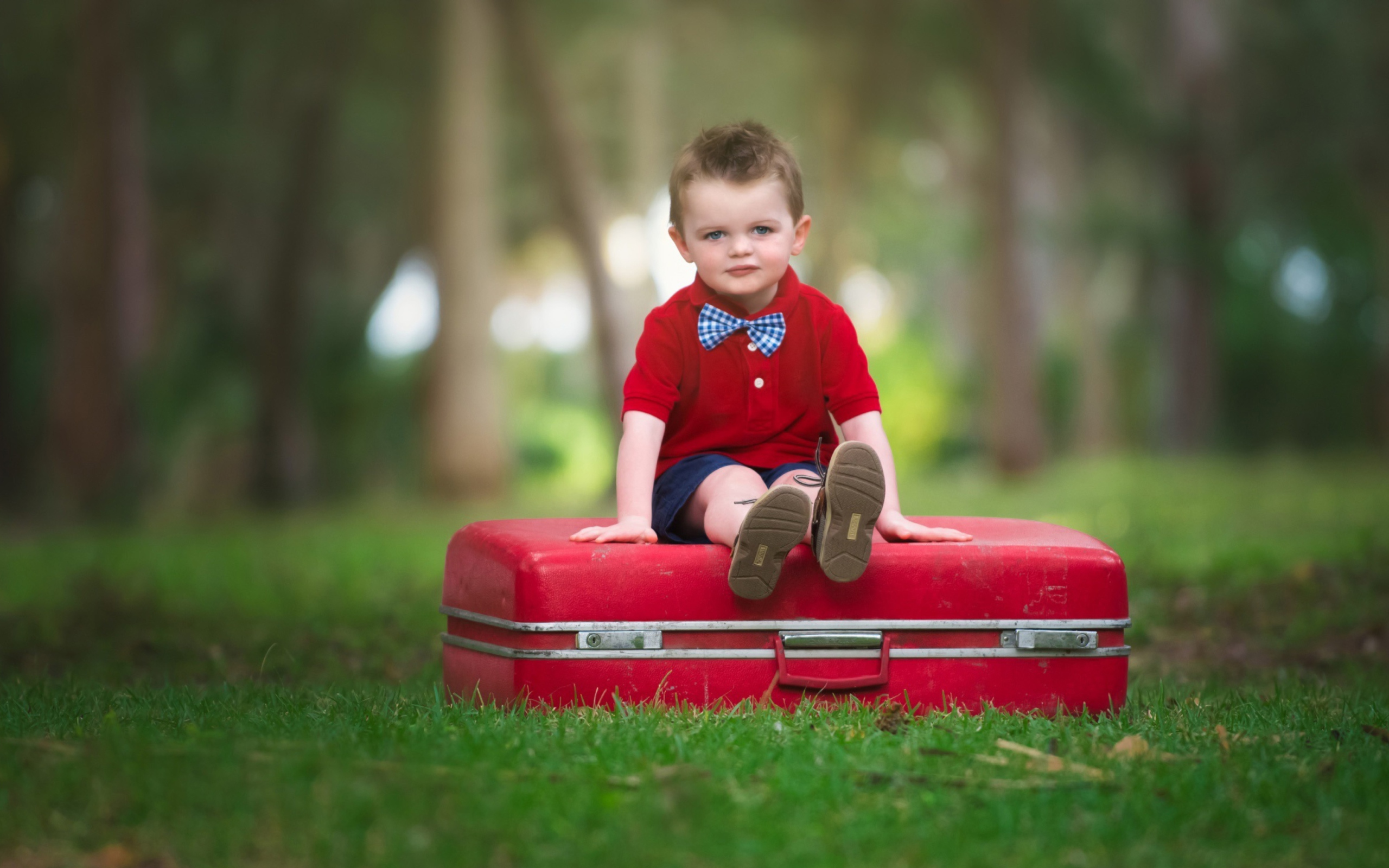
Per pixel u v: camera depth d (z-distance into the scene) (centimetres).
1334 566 705
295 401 2416
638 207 2758
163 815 244
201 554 1010
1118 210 2689
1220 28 2672
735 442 387
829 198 2386
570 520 412
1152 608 643
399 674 498
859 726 313
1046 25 2286
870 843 234
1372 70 2672
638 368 380
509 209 2650
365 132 2503
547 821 238
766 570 327
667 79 2647
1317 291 3591
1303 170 2881
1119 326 3766
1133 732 324
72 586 722
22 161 2244
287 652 530
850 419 388
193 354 2670
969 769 277
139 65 2030
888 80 2370
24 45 2031
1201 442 2764
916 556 348
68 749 284
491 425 2006
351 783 254
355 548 1043
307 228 2377
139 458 1928
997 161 2234
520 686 342
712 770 268
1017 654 350
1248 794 262
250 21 2102
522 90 2025
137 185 1934
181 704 363
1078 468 2314
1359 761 287
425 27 2069
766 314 379
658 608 341
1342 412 3416
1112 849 234
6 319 2383
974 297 3812
